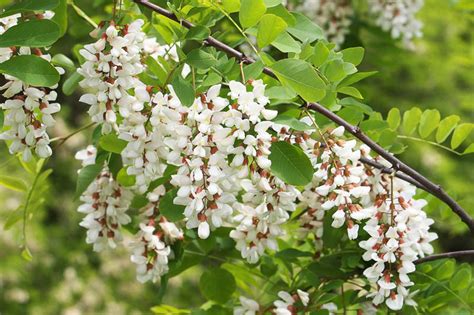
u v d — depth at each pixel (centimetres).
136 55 119
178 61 121
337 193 120
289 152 117
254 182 119
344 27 172
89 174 129
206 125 115
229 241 137
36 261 367
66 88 139
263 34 117
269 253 140
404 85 324
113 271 375
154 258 130
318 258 134
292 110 124
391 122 136
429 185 125
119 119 128
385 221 122
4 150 363
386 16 171
